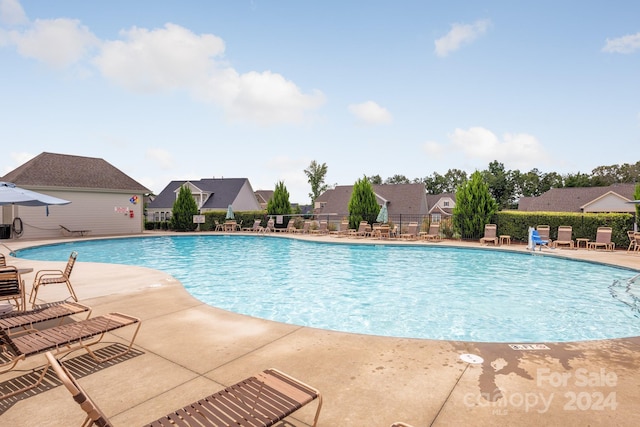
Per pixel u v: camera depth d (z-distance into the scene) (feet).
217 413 8.04
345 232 82.33
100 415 7.04
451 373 12.66
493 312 26.84
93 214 84.94
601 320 24.86
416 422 9.63
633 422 9.59
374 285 36.58
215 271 44.75
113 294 25.02
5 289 18.89
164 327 17.89
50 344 12.10
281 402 8.55
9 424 9.69
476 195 69.10
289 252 61.57
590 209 143.43
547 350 14.82
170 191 166.91
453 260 51.83
